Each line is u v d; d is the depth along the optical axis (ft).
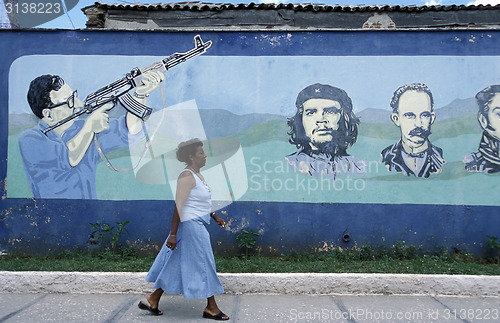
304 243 21.76
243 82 22.16
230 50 22.22
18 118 22.26
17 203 22.16
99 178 22.13
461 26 34.40
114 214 22.07
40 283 17.58
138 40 22.35
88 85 22.27
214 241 21.88
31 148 22.22
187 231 14.49
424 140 21.65
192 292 14.29
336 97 21.90
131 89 22.24
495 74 21.59
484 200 21.44
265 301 16.75
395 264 19.85
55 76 22.31
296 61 22.07
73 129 22.22
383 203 21.67
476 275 17.84
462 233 21.43
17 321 14.47
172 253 14.67
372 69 21.89
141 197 22.06
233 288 17.61
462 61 21.70
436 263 19.86
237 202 21.91
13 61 22.39
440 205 21.52
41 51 22.38
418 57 21.80
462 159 21.54
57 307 15.89
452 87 21.67
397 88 21.80
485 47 21.66
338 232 21.71
